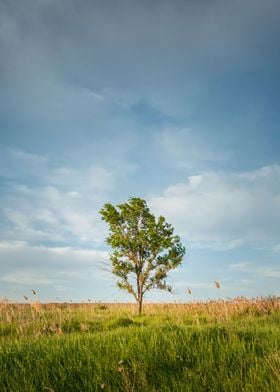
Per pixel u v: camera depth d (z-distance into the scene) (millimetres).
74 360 6906
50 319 13820
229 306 16141
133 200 22203
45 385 6121
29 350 7727
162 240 21266
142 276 21156
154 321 14859
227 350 7266
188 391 5820
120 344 7508
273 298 17438
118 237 21266
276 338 8188
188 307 17594
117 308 21719
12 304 15617
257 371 6258
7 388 6172
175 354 7059
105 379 6285
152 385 6098
